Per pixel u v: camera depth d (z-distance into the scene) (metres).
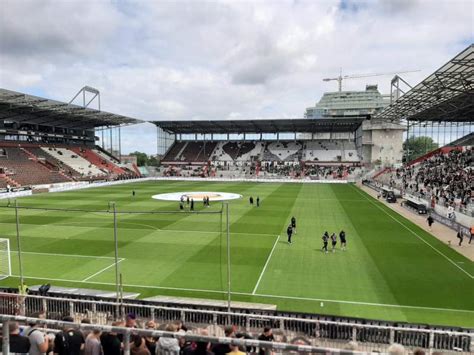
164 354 5.62
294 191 57.88
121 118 76.62
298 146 97.88
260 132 98.75
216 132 100.56
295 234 26.88
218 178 83.94
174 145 104.25
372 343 10.38
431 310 14.03
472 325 12.78
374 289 16.16
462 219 27.33
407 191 45.25
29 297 12.51
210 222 31.39
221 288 16.42
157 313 12.07
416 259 20.58
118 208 39.19
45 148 75.88
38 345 5.54
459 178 46.59
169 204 42.28
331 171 83.69
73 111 65.44
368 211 37.59
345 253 21.80
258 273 18.33
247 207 40.12
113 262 20.14
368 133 81.88
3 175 58.50
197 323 11.47
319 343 10.16
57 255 21.47
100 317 11.82
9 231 27.84
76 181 68.88
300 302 14.87
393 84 52.50
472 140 61.78
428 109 50.53
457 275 17.89
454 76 31.89
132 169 91.06
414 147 81.06
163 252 22.06
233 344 4.77
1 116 65.62
